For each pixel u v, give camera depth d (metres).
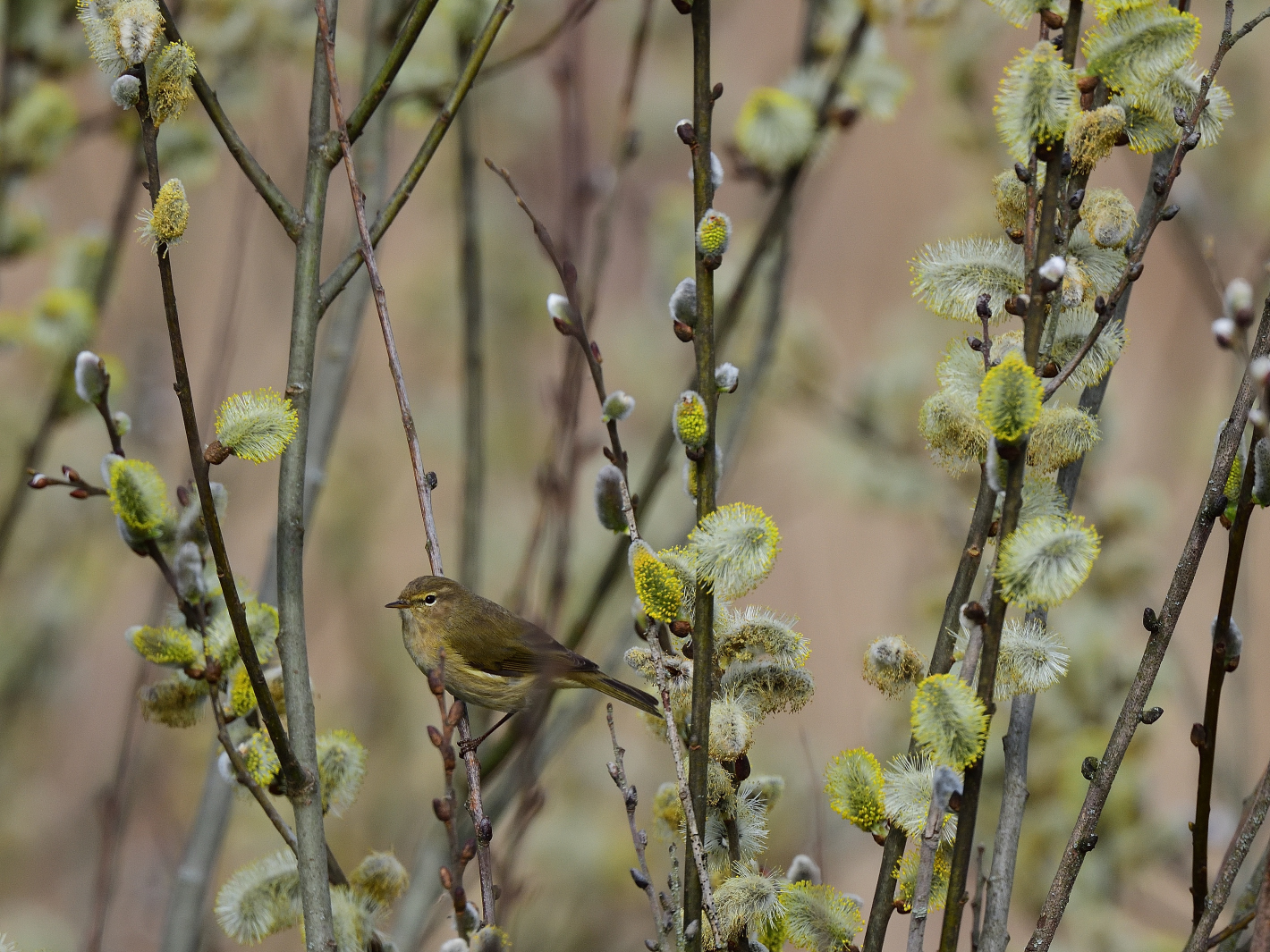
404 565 17.52
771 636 5.73
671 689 5.82
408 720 14.38
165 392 14.62
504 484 16.92
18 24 11.34
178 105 5.39
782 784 6.00
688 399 5.30
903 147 20.44
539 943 11.51
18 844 14.34
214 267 17.55
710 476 5.45
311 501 8.58
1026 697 5.71
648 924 12.25
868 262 20.31
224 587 5.24
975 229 14.51
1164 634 5.19
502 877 6.89
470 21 9.63
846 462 13.73
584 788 13.56
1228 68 13.98
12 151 10.77
